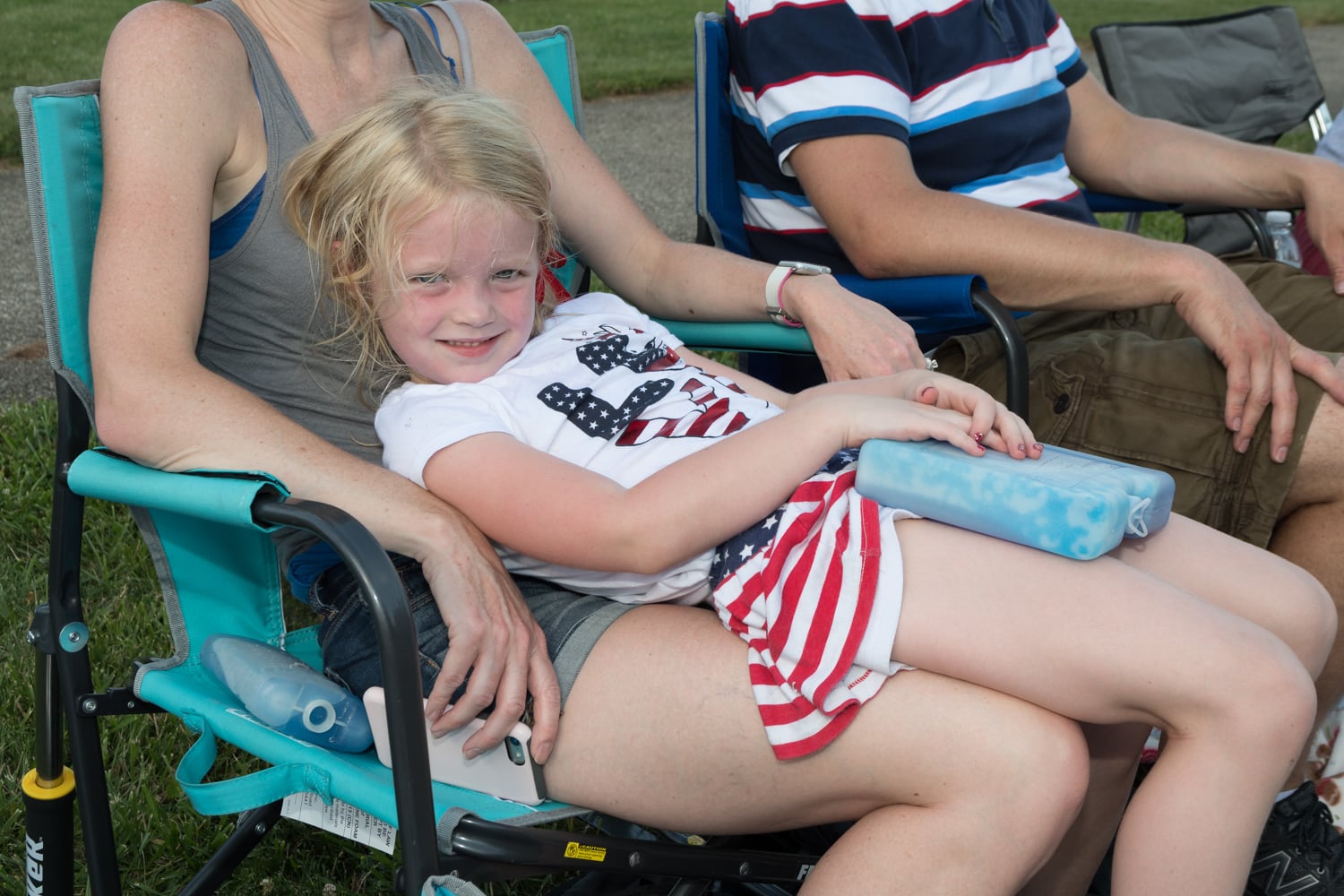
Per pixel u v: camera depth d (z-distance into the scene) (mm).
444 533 1406
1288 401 1838
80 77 7250
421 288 1534
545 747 1375
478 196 1508
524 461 1458
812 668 1322
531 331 1722
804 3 2141
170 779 2160
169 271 1488
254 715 1463
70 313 1513
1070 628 1310
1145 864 1334
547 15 11008
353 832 1413
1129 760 1537
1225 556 1553
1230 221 3582
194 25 1571
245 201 1602
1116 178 2689
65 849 1658
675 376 1686
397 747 1212
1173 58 3604
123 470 1390
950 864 1269
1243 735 1284
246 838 1833
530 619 1430
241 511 1263
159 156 1504
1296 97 3693
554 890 1901
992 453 1479
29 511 2945
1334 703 1913
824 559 1396
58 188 1501
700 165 2379
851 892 1270
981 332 2211
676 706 1368
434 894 1201
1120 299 1999
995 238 2021
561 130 2016
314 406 1683
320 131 1668
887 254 2084
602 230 2043
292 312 1646
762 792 1368
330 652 1563
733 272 1978
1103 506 1335
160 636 2508
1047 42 2455
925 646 1344
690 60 9344
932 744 1295
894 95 2133
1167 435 1938
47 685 1587
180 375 1441
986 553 1393
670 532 1403
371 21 1815
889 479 1440
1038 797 1266
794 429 1452
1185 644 1289
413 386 1606
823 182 2137
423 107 1574
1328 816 1838
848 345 1836
